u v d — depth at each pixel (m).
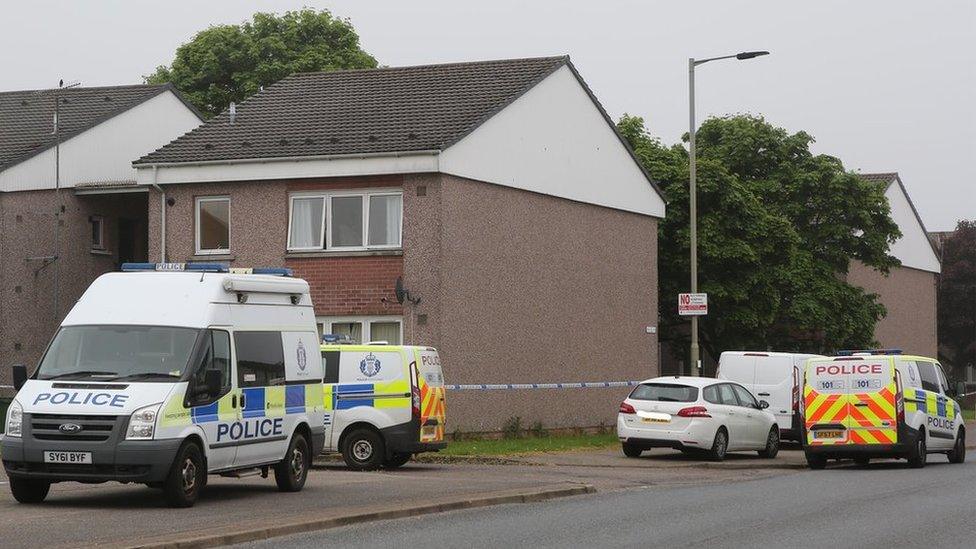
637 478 23.83
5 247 38.28
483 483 21.11
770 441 31.56
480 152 33.41
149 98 42.69
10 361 38.31
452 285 32.22
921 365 28.81
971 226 87.25
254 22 60.97
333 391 24.53
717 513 17.19
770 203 54.06
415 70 38.22
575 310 38.03
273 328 19.00
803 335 54.94
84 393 16.41
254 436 18.19
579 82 38.47
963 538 14.60
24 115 42.47
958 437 30.14
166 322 17.31
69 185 39.81
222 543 13.41
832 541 14.25
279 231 33.22
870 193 54.94
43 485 17.19
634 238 41.53
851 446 27.33
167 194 34.25
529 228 35.78
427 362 24.91
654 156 47.62
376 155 32.00
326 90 37.59
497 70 37.28
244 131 35.09
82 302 17.75
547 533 14.73
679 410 29.02
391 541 13.84
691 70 36.16
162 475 16.25
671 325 48.28
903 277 71.31
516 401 34.75
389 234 32.41
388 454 24.34
